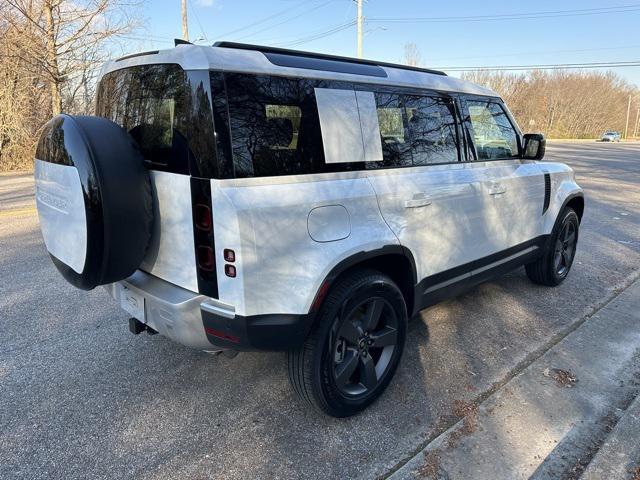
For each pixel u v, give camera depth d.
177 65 2.29
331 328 2.51
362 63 2.92
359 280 2.60
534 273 4.82
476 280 3.70
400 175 2.91
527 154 4.04
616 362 3.35
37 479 2.29
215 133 2.14
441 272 3.28
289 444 2.56
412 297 3.10
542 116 83.31
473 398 2.98
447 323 4.06
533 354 3.54
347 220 2.54
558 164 4.77
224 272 2.22
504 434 2.59
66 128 2.38
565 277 5.02
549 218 4.48
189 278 2.39
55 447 2.52
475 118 3.62
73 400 2.93
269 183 2.27
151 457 2.46
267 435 2.63
